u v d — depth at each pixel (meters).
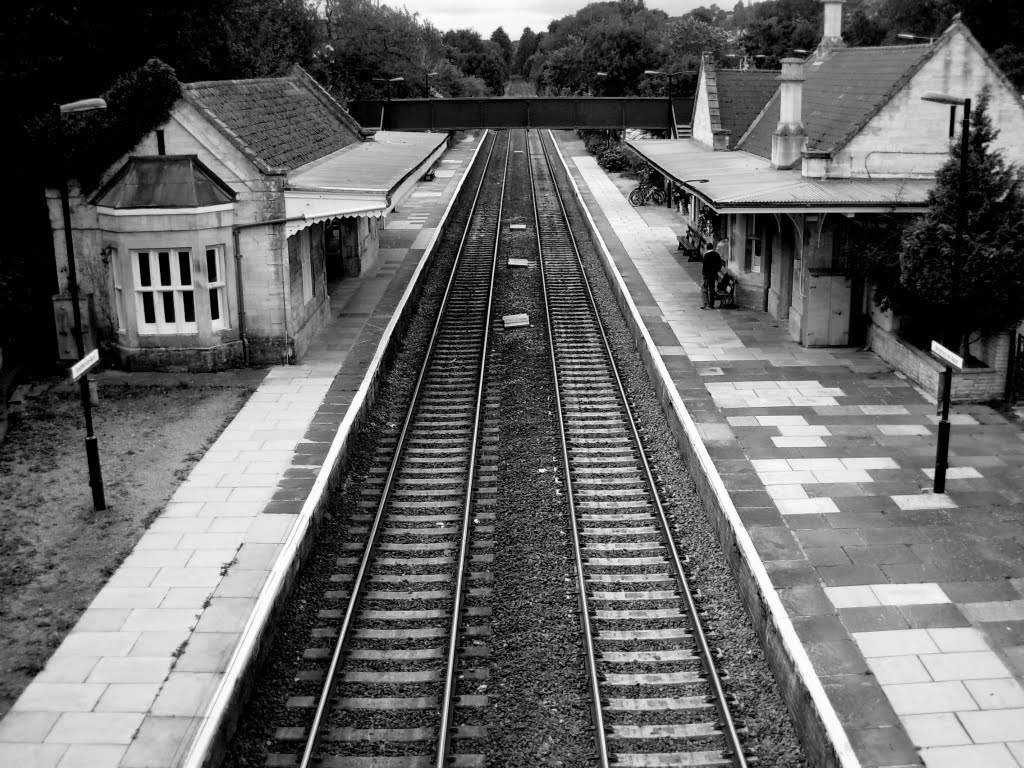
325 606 12.95
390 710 10.79
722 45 81.06
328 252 31.05
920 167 22.91
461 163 62.16
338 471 16.50
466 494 15.98
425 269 31.95
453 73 92.44
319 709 10.57
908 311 20.23
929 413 18.47
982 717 10.12
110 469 16.30
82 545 13.77
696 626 12.12
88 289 20.80
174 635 11.63
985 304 18.16
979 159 17.78
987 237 17.70
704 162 29.88
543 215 43.78
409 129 49.66
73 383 20.25
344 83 69.00
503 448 18.23
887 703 10.34
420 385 21.30
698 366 21.42
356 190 21.69
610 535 14.67
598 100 49.47
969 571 12.95
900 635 11.55
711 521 14.91
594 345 24.42
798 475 15.86
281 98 29.05
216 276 20.86
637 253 34.06
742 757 9.81
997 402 18.80
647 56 74.62
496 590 13.38
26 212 22.14
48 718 10.15
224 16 32.22
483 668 11.60
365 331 24.36
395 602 12.98
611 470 16.92
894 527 14.13
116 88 20.05
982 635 11.55
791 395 19.53
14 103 22.59
